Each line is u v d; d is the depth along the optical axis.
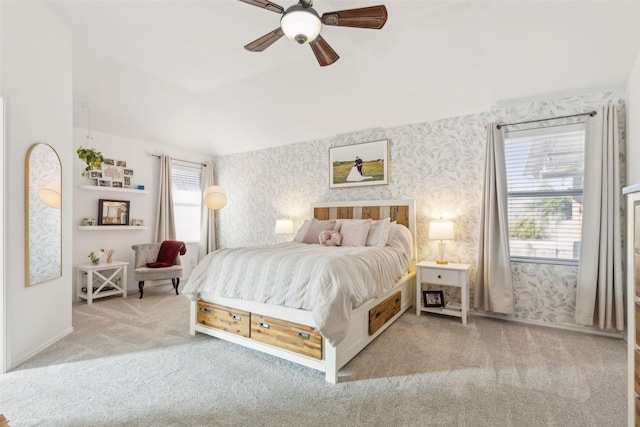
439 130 3.83
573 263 3.09
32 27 2.47
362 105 4.00
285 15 1.99
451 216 3.73
